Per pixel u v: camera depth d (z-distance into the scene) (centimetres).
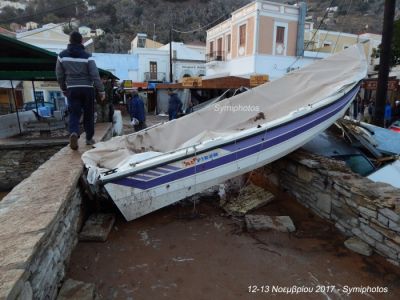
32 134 1011
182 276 316
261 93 587
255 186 554
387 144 572
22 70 927
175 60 3597
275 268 330
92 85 514
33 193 307
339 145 578
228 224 434
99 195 441
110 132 934
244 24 2398
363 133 563
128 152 483
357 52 591
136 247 370
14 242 210
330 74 579
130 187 407
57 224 276
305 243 381
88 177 387
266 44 2306
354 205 377
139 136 548
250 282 307
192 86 1500
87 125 544
